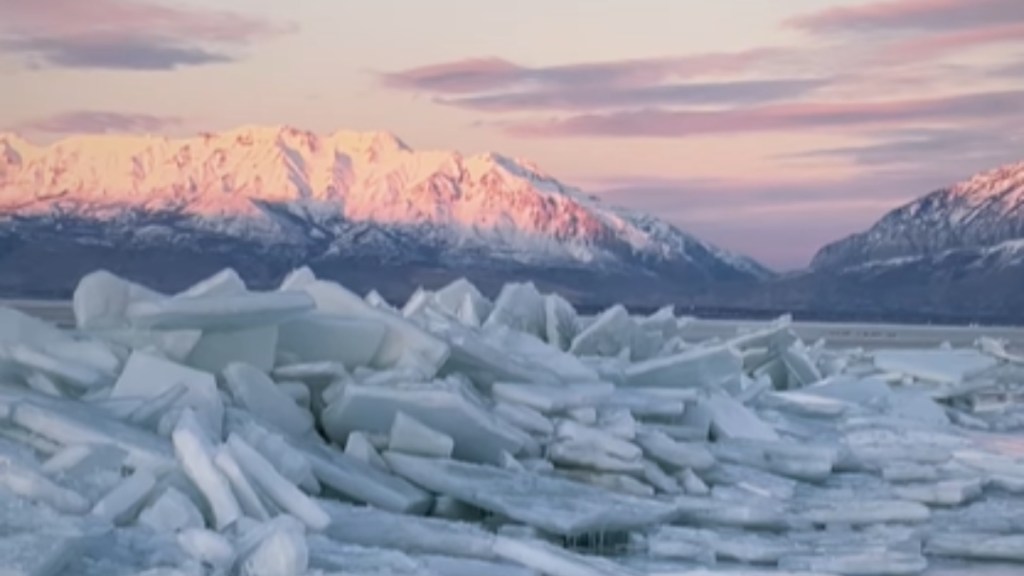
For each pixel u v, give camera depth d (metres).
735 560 12.38
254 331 13.95
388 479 12.84
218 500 9.95
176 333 13.33
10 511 8.70
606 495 13.21
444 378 15.42
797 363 25.66
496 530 12.43
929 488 15.62
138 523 9.61
